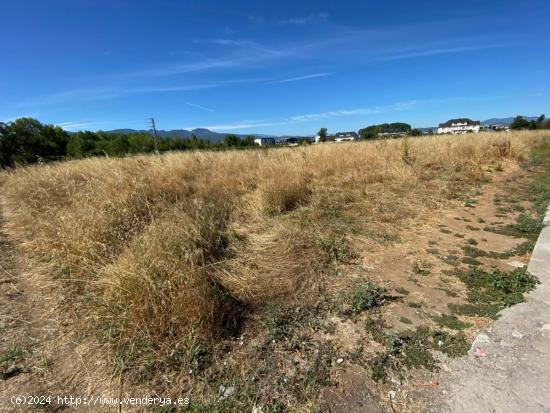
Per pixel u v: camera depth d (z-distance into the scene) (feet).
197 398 5.64
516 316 7.41
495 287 8.71
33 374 6.15
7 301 8.63
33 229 13.57
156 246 8.59
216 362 6.38
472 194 19.06
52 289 9.19
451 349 6.57
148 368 6.15
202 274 8.15
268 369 6.23
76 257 9.62
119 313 7.09
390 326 7.39
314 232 12.72
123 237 10.73
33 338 7.18
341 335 7.16
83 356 6.61
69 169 23.66
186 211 12.87
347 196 17.65
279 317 7.70
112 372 6.16
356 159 26.21
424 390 5.65
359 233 12.91
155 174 18.26
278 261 10.27
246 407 5.45
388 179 21.71
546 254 10.48
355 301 8.14
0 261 11.03
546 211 15.16
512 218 14.62
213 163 26.37
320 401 5.52
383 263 10.52
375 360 6.34
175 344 6.63
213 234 11.38
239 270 9.50
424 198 17.70
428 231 13.25
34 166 29.32
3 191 23.68
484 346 6.52
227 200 16.34
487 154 30.89
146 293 7.11
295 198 17.11
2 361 6.41
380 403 5.45
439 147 29.73
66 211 13.29
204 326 6.99
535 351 6.25
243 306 8.16
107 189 14.70
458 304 8.16
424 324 7.42
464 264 10.36
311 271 9.80
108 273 7.92
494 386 5.54
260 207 15.31
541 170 27.02
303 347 6.77
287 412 5.36
